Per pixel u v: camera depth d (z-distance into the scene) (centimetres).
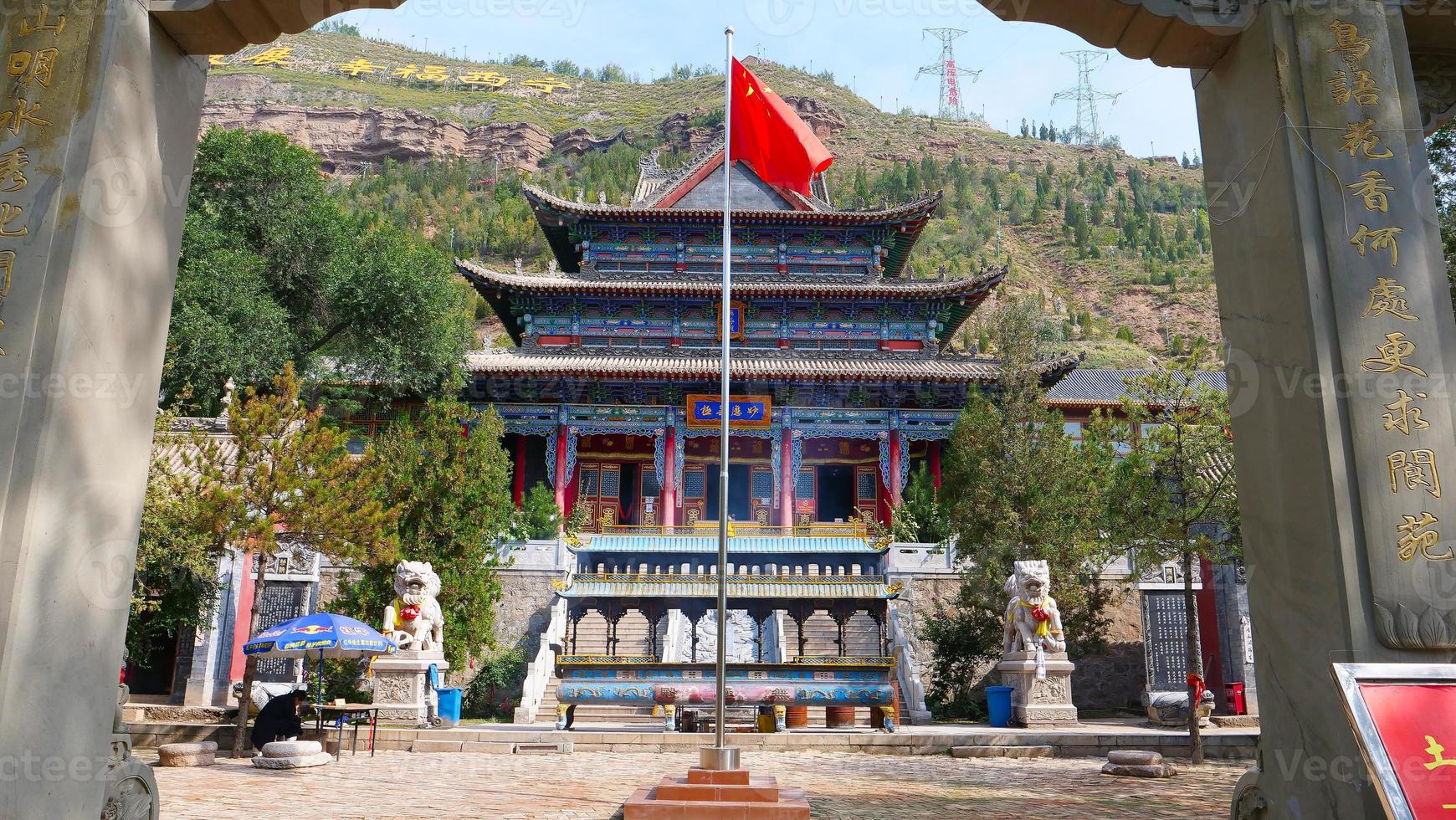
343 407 5016
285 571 3419
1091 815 1412
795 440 5219
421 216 16700
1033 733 2355
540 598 3681
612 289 5366
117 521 694
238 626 3284
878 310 5516
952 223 18962
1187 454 2261
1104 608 3597
